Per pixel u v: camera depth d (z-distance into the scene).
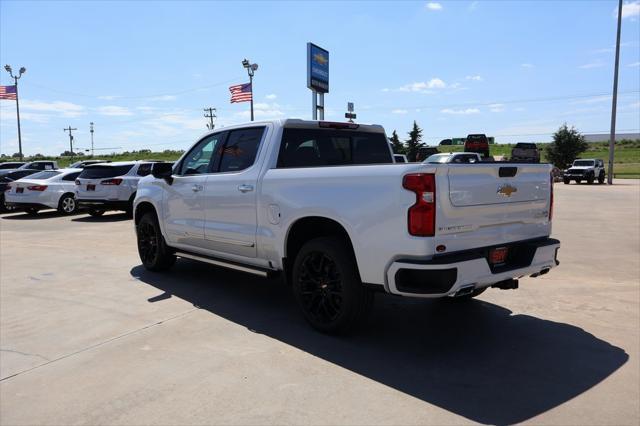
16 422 3.07
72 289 6.28
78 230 12.48
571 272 7.04
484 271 3.90
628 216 14.31
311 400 3.29
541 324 4.82
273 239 4.85
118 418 3.10
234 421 3.04
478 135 38.28
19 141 44.81
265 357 4.02
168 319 5.03
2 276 7.07
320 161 5.45
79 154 101.12
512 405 3.22
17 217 16.25
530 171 4.49
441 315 5.12
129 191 15.02
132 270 7.39
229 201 5.38
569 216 14.36
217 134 5.88
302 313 4.70
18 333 4.68
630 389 3.44
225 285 6.41
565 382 3.55
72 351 4.21
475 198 3.92
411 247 3.68
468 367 3.82
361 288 4.26
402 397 3.33
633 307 5.36
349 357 4.02
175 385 3.53
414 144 72.44
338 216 4.16
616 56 36.62
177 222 6.31
